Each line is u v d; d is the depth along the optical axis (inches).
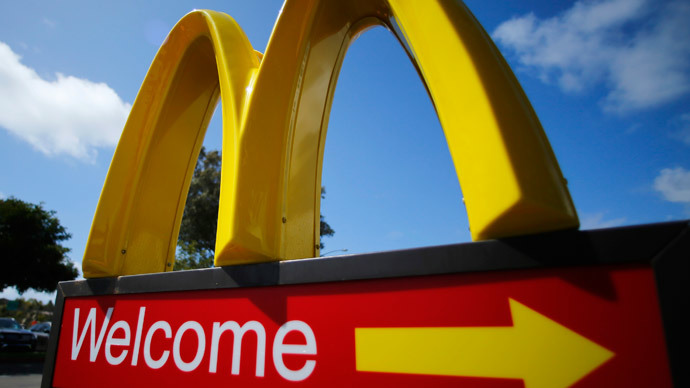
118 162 87.4
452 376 38.8
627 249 33.6
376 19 78.2
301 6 68.9
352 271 46.6
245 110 62.4
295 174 68.4
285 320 50.5
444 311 40.7
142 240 88.1
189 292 61.5
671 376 30.1
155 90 93.0
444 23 47.5
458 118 44.4
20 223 655.8
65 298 81.8
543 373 35.1
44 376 77.6
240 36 81.1
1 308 1729.8
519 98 43.5
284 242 62.1
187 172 99.2
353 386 43.7
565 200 38.1
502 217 38.9
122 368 65.8
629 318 32.9
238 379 52.2
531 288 37.2
